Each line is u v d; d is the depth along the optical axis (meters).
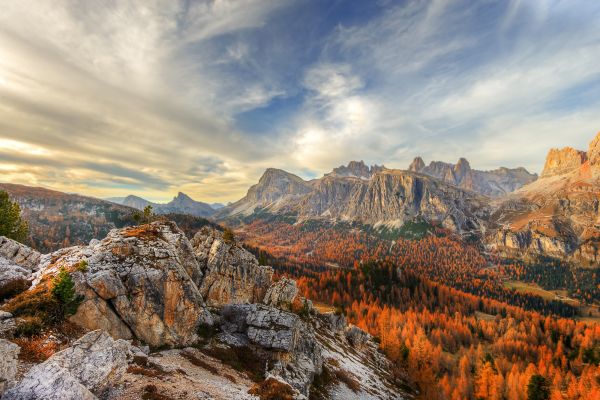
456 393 103.69
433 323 189.38
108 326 34.59
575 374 141.38
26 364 22.70
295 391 31.94
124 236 45.75
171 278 41.19
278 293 75.88
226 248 71.38
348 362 82.12
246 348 46.66
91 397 19.75
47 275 37.09
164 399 23.20
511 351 165.25
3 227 68.31
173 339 38.91
